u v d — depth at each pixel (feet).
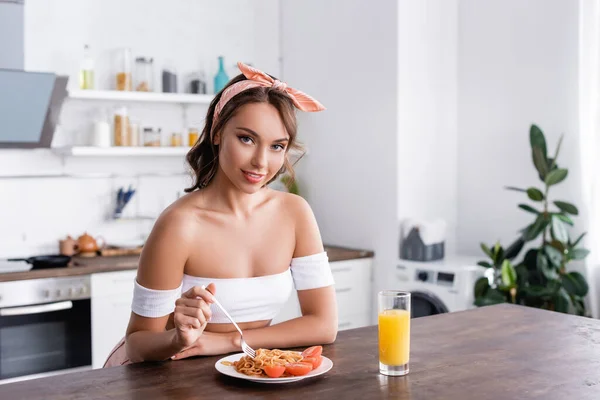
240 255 5.78
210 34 14.69
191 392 4.61
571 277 11.16
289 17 15.46
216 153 5.76
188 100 13.56
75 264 11.91
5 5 11.29
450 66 13.88
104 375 5.01
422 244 12.92
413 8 13.23
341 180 14.47
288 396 4.51
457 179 14.07
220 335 5.58
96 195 13.56
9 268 11.21
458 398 4.47
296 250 6.13
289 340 5.73
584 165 11.73
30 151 12.89
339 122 14.43
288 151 5.91
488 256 12.72
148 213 14.11
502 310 7.21
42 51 12.85
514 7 12.91
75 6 13.14
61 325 11.29
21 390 4.68
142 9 13.84
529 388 4.68
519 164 12.93
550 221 11.21
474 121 13.70
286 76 15.65
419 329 6.35
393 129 13.23
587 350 5.65
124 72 13.15
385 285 13.53
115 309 11.72
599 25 11.56
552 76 12.32
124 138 12.98
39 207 13.01
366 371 5.08
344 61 14.20
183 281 5.78
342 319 13.42
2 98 11.49
